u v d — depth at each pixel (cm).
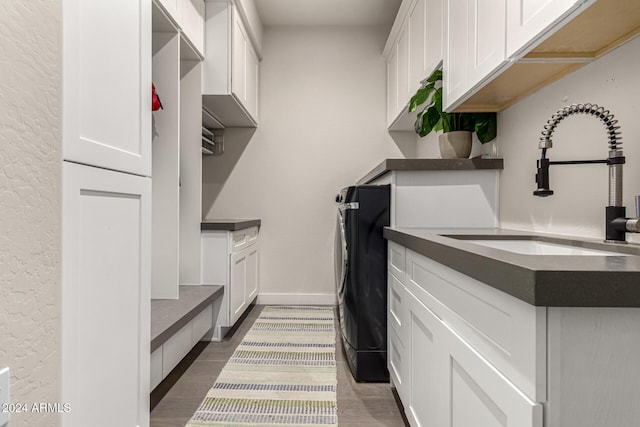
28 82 77
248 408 183
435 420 121
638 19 107
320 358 246
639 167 119
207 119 341
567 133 155
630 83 122
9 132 72
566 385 65
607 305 63
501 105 201
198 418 174
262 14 362
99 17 101
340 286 261
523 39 120
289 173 385
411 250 154
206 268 286
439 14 216
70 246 89
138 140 121
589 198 143
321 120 385
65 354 87
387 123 382
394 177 214
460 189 214
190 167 284
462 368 98
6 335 72
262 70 384
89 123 96
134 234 119
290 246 385
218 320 282
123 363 112
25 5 76
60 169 86
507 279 72
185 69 283
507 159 205
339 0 336
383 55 378
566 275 63
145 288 125
